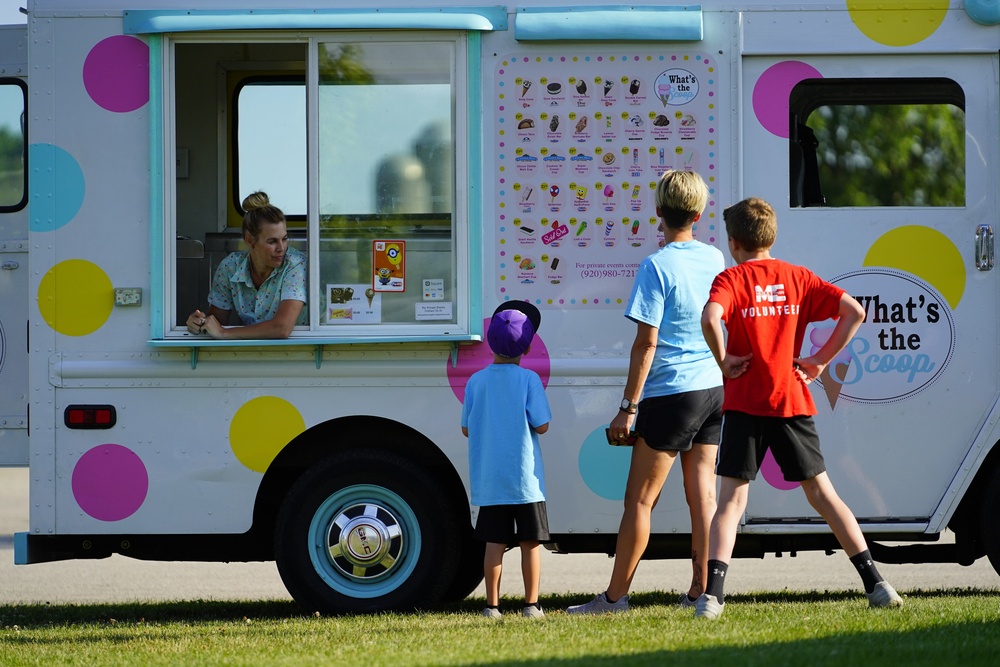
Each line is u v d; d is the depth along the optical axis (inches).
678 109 908.0
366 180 914.7
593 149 909.2
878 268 904.9
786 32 908.6
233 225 1046.4
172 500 904.9
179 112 1038.4
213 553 972.6
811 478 780.6
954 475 896.9
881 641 673.0
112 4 910.4
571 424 901.8
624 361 901.8
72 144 908.6
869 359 900.0
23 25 1028.5
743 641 682.2
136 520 904.3
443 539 911.7
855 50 905.5
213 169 1043.9
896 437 898.7
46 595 1238.3
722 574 775.1
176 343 890.1
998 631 704.4
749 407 767.1
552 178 909.2
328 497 914.1
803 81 909.8
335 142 914.7
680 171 839.1
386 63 914.1
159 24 901.2
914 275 903.7
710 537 778.2
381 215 912.9
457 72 909.2
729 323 771.4
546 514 866.1
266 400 906.7
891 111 916.0
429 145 913.5
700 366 824.3
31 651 751.1
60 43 909.2
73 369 904.9
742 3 911.7
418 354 906.7
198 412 905.5
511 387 855.1
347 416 910.4
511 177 909.2
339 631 788.0
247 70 1043.9
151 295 903.1
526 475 850.1
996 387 897.5
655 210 903.1
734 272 773.9
